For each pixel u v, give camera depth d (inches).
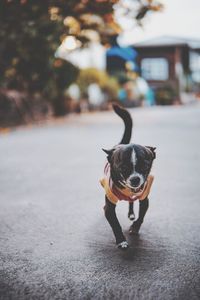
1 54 600.1
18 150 404.8
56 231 168.1
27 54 617.0
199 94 1913.1
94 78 1095.0
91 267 132.1
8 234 165.6
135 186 131.0
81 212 194.2
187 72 1796.3
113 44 592.1
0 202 216.4
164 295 113.0
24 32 498.0
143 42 1692.9
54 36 531.2
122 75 1384.1
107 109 1153.4
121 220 180.1
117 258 138.9
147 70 1689.2
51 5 446.0
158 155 353.7
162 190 233.0
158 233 162.9
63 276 126.1
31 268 132.4
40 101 802.2
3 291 117.3
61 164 323.6
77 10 471.2
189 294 113.4
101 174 282.5
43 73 719.1
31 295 114.7
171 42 1652.3
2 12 441.1
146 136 494.6
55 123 732.7
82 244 152.8
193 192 227.6
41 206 206.4
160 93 1549.0
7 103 695.7
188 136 490.0
